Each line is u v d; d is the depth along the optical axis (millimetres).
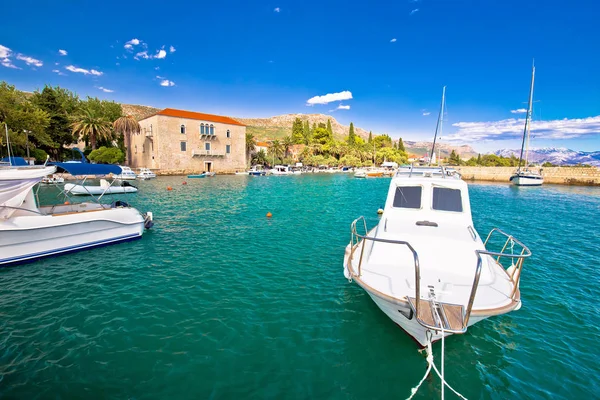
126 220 12938
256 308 7480
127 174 45562
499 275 6438
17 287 8547
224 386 5043
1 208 10078
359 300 7902
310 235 14562
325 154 104000
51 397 4750
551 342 6324
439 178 8344
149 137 63188
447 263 6207
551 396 4953
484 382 5234
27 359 5570
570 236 15016
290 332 6504
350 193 34500
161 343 6086
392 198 8211
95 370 5336
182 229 15641
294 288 8617
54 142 49594
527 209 23859
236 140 73250
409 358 5758
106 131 54781
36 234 10430
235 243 13109
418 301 4988
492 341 6320
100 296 8047
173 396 4828
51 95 52094
